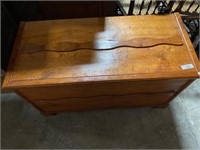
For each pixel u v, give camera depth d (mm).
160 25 876
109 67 763
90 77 738
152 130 1109
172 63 767
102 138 1090
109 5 1071
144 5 1134
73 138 1095
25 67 773
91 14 1126
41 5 1068
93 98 961
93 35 854
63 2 1040
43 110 1084
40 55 802
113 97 962
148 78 737
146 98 1010
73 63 776
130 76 739
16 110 1196
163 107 1164
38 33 871
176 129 1107
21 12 1088
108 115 1165
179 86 875
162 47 808
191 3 1071
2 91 1237
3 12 928
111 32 861
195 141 1067
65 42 835
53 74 750
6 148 1071
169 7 1035
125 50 805
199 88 1250
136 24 886
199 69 750
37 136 1106
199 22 1220
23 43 839
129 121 1143
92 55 796
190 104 1189
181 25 874
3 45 945
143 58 783
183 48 804
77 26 890
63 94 875
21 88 749
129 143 1071
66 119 1157
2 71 964
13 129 1133
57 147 1069
